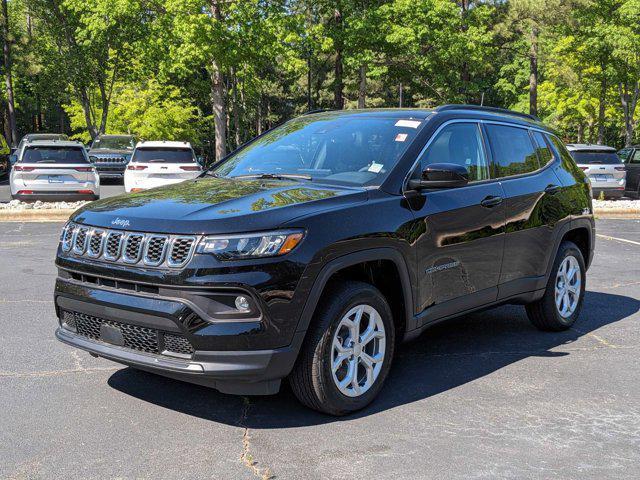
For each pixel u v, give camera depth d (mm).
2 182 25266
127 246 3812
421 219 4457
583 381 4770
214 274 3572
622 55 32000
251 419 4004
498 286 5234
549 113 49375
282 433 3811
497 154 5398
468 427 3934
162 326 3674
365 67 34656
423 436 3797
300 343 3746
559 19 33406
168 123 40344
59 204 15414
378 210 4215
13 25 43750
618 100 43125
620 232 13320
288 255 3684
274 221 3717
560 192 5895
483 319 6523
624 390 4602
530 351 5477
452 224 4699
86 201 15625
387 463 3455
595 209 16328
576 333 6047
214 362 3605
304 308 3729
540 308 5910
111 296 3838
